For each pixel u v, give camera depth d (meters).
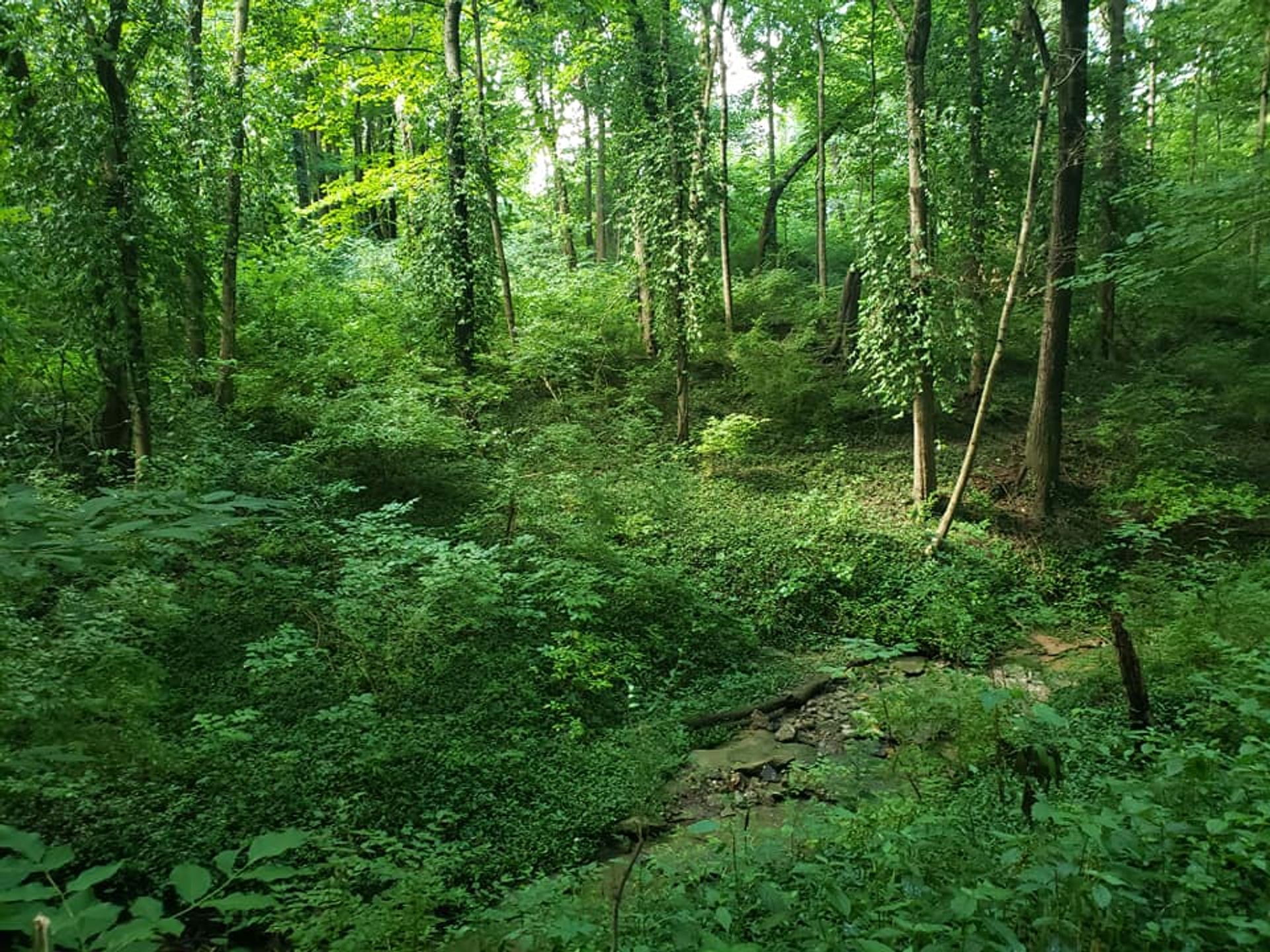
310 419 11.81
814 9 18.80
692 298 13.95
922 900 2.74
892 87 17.72
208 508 2.14
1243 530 10.90
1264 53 10.41
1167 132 17.16
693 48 15.64
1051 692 6.86
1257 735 4.41
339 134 20.19
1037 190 10.59
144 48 9.14
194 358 11.72
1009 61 14.32
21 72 8.30
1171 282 11.72
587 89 16.80
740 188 25.64
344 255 20.81
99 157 8.21
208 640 6.86
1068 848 2.72
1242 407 13.24
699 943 2.71
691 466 13.52
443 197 14.65
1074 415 14.41
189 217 9.30
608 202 25.88
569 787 5.93
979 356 14.77
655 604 8.98
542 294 18.08
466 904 4.51
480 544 9.74
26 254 7.37
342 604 7.34
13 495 2.03
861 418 15.07
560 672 7.40
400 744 5.92
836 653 8.94
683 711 7.53
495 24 16.55
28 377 8.12
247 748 5.64
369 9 17.56
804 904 3.25
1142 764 4.88
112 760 3.84
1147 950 2.42
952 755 5.07
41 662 3.61
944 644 8.77
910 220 11.28
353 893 4.35
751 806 5.91
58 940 1.22
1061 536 11.35
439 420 12.01
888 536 11.00
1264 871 2.70
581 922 3.19
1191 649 6.31
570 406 14.73
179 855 4.52
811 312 17.98
